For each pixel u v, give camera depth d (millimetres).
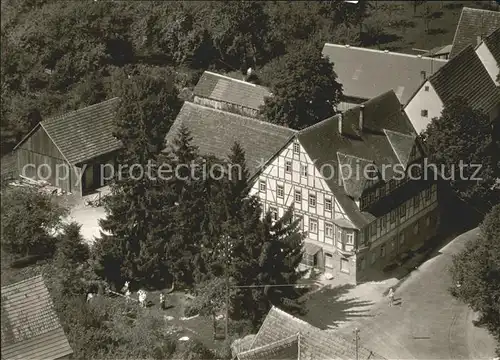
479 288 88625
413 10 172000
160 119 111875
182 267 99562
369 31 161250
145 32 144625
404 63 134250
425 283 100375
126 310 94938
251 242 91438
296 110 118312
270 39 149250
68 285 96938
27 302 80375
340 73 136375
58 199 114500
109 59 139750
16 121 127000
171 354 87438
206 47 146625
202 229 98562
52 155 116188
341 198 99438
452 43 153750
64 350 79438
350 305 96625
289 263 92250
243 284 92000
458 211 112312
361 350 74750
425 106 121438
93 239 105188
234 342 88438
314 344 73500
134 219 100500
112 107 120188
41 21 138875
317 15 156500
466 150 110500
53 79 134250
